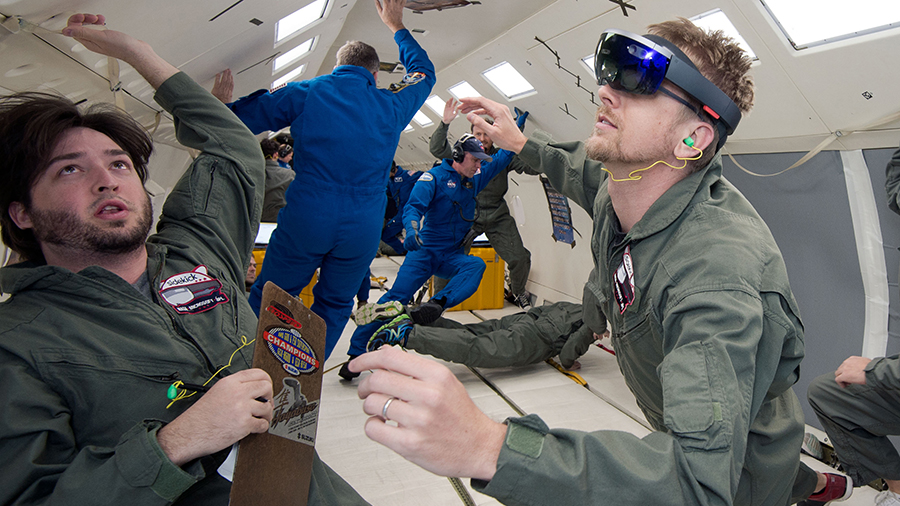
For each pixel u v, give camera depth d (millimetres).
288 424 1043
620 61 1048
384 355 700
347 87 2477
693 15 2098
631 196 1202
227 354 1245
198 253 1378
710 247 968
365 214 2582
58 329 1025
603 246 1328
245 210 1558
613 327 1339
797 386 2822
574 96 3252
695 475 707
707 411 745
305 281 2719
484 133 1729
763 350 919
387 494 2125
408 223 3701
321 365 1170
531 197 5266
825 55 1892
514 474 671
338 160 2453
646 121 1076
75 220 1109
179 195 1468
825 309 2611
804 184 2506
